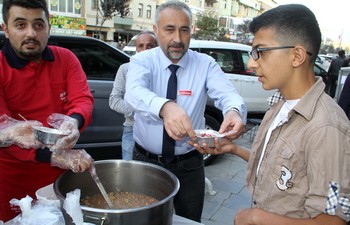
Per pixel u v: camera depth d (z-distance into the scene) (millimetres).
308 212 880
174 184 1158
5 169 1602
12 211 1673
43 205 1062
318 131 892
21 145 1222
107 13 23938
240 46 5359
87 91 1727
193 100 1822
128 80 1649
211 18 30688
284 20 955
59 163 1203
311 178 887
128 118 2545
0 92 1495
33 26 1438
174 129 1229
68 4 23031
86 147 3395
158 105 1321
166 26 1659
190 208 1921
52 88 1643
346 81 2344
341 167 848
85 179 1281
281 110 1137
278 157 1004
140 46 2881
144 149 1874
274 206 1016
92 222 920
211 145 1299
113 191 1340
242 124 1386
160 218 990
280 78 1001
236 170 3895
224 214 2859
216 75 1839
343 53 9242
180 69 1804
